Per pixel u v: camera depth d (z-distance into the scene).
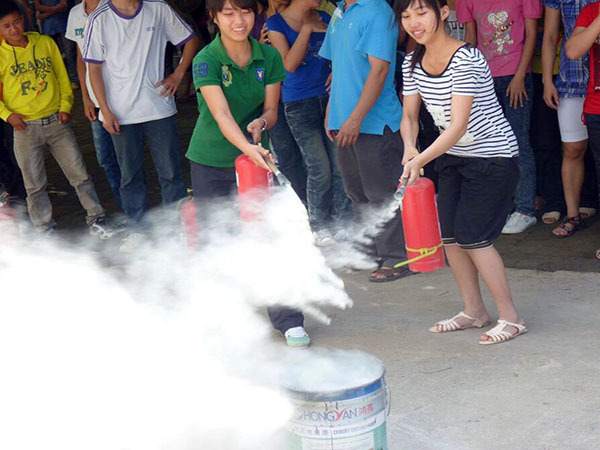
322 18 5.81
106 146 6.76
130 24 5.91
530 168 5.81
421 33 3.77
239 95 4.23
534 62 5.86
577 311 4.44
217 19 4.06
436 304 4.77
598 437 3.22
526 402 3.54
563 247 5.46
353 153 5.22
